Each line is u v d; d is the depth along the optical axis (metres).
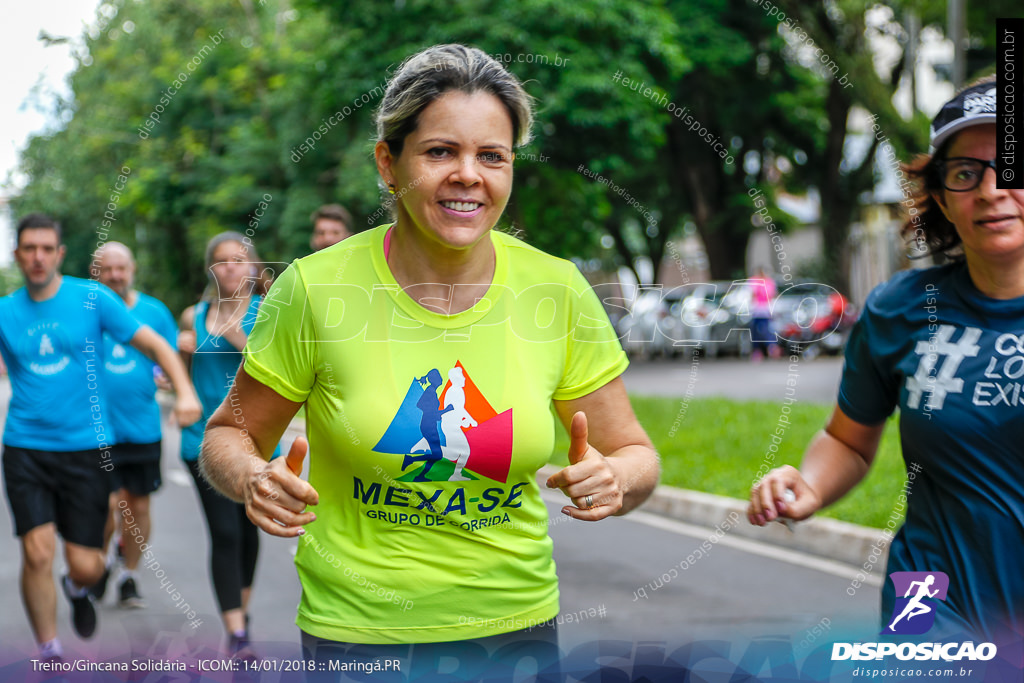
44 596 3.63
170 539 5.91
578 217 9.69
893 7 18.33
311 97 10.53
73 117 13.27
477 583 1.80
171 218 12.29
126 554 4.59
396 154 1.78
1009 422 1.91
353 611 1.80
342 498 1.82
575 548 5.31
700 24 17.09
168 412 12.42
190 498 7.39
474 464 1.77
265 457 1.90
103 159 13.02
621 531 5.78
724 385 12.62
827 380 13.00
